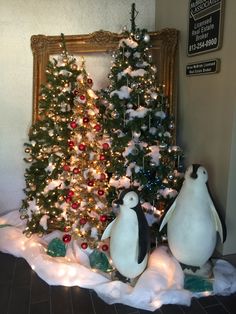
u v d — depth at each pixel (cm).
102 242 236
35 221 258
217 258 227
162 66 266
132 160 228
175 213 209
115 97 229
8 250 250
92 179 234
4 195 308
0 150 301
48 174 249
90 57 285
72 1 285
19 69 289
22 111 296
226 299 200
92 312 188
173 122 251
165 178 232
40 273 222
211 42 220
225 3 206
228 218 215
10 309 190
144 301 192
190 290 204
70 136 244
